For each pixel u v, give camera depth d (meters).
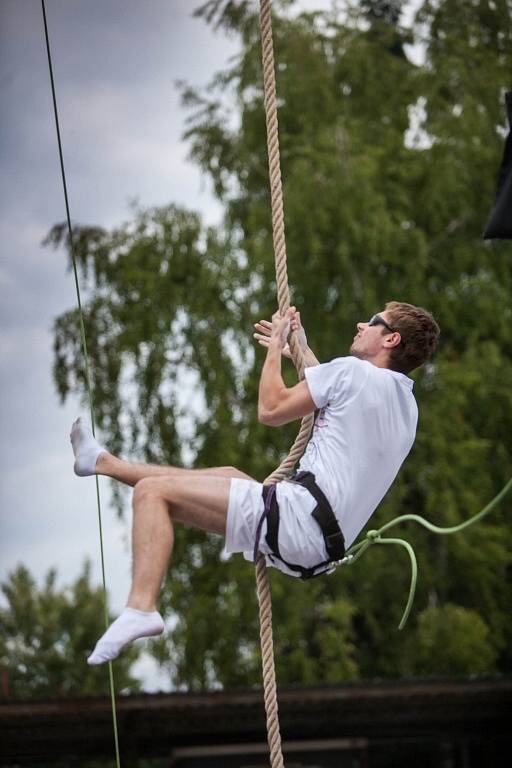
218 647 16.50
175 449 17.23
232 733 15.65
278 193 5.30
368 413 4.80
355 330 16.91
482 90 18.17
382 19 19.23
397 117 18.27
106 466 4.84
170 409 17.28
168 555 4.57
